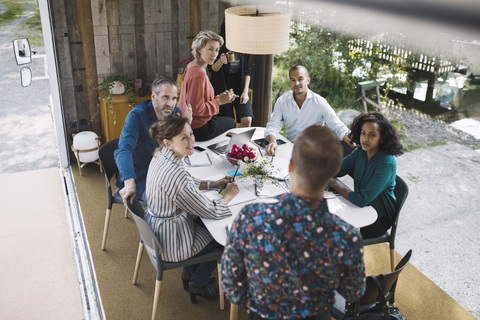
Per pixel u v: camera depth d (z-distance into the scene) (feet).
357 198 8.25
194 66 11.32
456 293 9.50
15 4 28.81
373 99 13.73
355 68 13.93
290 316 4.40
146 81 15.24
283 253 4.08
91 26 13.80
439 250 10.77
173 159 7.63
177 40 15.16
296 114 11.50
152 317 8.32
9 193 13.07
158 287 8.04
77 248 10.78
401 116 13.10
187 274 9.29
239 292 4.56
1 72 24.91
